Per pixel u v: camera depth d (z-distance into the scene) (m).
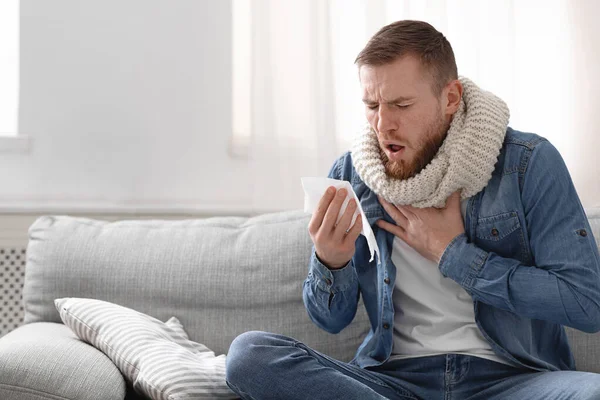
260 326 2.02
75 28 2.62
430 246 1.62
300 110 2.56
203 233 2.12
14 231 2.60
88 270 2.06
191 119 2.65
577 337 1.95
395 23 1.63
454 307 1.66
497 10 2.57
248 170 2.64
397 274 1.70
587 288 1.52
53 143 2.61
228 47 2.65
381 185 1.65
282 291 2.03
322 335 2.01
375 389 1.63
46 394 1.60
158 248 2.09
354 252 1.73
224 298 2.04
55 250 2.10
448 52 1.62
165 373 1.64
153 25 2.63
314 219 1.64
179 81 2.64
